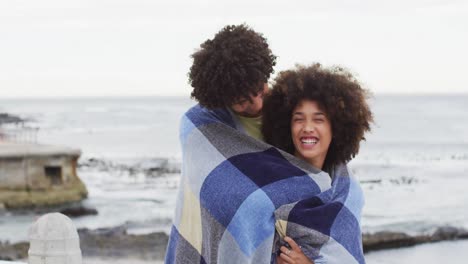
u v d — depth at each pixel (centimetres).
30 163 4200
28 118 14700
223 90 354
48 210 4144
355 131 379
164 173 5669
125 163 6438
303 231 358
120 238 2992
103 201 4309
